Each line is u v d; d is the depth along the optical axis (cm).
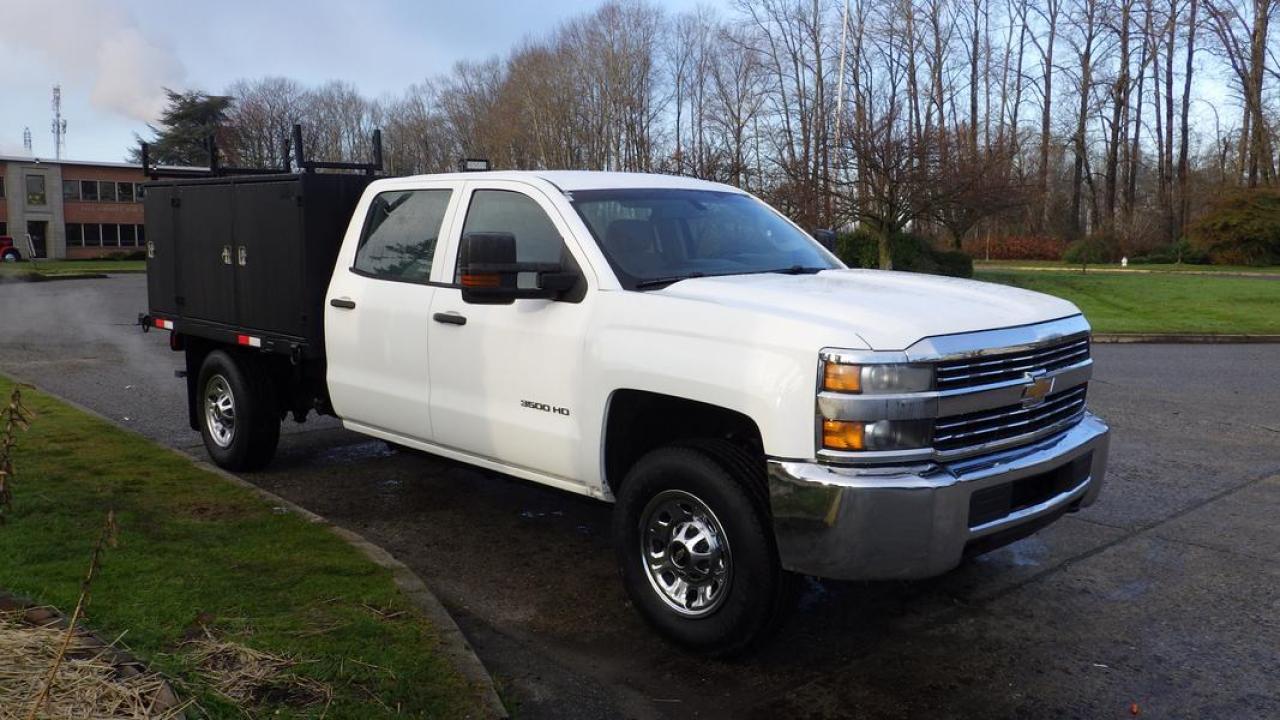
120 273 4353
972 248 4781
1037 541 598
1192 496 696
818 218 2462
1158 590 521
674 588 438
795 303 416
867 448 375
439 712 358
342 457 786
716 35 4928
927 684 416
